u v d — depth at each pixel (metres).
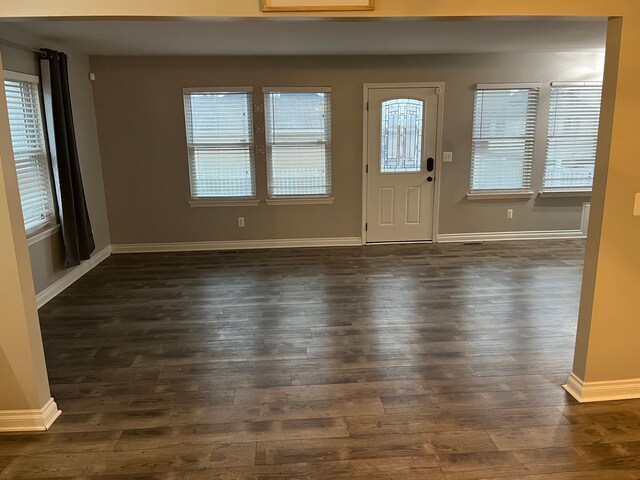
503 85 5.96
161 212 6.06
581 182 6.32
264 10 2.24
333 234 6.27
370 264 5.41
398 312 4.01
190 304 4.25
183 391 2.85
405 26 4.11
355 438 2.40
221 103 5.84
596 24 4.11
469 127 6.08
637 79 2.39
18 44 4.04
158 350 3.38
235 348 3.39
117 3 2.19
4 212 2.31
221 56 5.68
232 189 6.08
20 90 4.17
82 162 5.32
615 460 2.23
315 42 4.84
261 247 6.23
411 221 6.30
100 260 5.70
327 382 2.93
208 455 2.29
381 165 6.12
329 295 4.43
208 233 6.16
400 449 2.32
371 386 2.87
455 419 2.54
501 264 5.33
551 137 6.18
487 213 6.33
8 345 2.43
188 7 2.22
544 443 2.35
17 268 2.36
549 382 2.90
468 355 3.24
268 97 5.85
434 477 2.13
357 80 5.86
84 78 5.45
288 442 2.38
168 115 5.81
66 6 2.18
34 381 2.47
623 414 2.57
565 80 6.02
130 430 2.49
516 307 4.09
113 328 3.76
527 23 4.06
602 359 2.67
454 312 3.99
